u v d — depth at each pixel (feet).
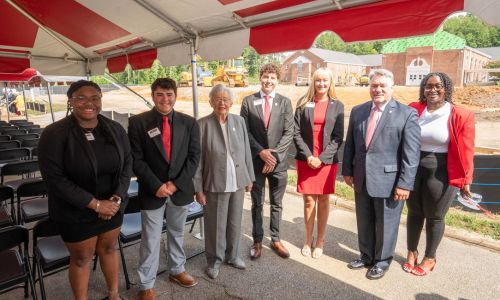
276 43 10.44
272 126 10.64
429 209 9.73
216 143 9.39
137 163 8.32
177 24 12.12
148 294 8.64
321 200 11.18
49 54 19.10
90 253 7.33
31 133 26.73
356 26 8.60
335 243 12.44
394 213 9.85
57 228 7.70
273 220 11.42
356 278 10.04
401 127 9.34
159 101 8.37
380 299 9.02
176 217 9.09
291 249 11.94
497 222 13.51
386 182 9.54
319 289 9.46
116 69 18.30
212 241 9.80
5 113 78.33
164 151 8.50
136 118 8.53
